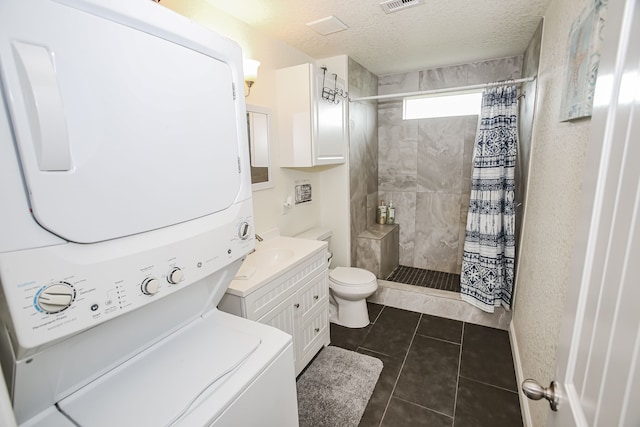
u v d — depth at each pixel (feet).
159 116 2.40
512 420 5.25
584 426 1.72
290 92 7.07
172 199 2.56
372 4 5.58
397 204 11.41
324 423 5.22
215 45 2.91
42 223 1.77
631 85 1.52
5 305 1.69
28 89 1.65
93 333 2.28
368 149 10.50
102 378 2.59
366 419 5.33
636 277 1.32
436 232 10.87
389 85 10.82
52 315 1.85
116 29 2.08
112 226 2.13
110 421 2.21
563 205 3.84
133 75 2.20
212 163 2.94
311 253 6.28
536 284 5.07
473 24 6.51
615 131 1.69
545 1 5.49
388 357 6.94
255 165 6.72
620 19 1.67
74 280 1.94
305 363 6.34
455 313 8.47
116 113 2.10
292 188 8.14
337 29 6.67
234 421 2.53
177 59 2.53
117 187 2.14
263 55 6.82
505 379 6.19
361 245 9.99
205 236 2.85
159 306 2.80
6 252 1.65
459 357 6.89
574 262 2.16
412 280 10.13
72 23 1.84
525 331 5.73
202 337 3.21
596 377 1.65
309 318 6.40
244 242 3.37
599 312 1.70
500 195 7.54
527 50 7.82
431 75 10.07
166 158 2.48
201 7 5.31
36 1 1.67
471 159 9.95
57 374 2.21
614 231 1.60
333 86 7.75
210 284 3.34
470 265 8.09
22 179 1.69
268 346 3.11
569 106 3.61
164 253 2.49
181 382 2.57
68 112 1.84
